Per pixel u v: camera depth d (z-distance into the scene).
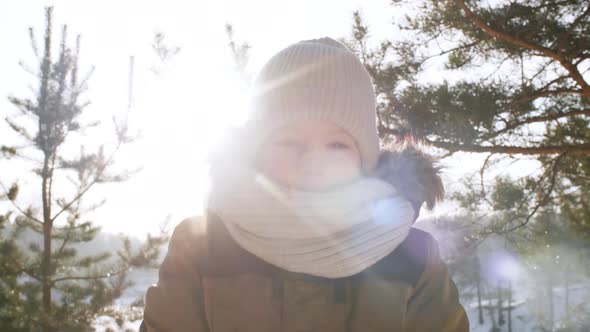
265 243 0.89
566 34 4.93
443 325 0.97
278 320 0.90
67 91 8.44
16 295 7.65
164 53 5.97
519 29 4.92
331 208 0.88
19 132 8.15
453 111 4.49
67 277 8.21
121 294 8.23
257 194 0.90
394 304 0.93
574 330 13.59
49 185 8.44
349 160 0.98
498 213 5.72
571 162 5.97
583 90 5.03
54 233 8.45
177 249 1.00
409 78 5.23
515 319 35.84
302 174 0.96
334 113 0.99
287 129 1.00
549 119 5.09
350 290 0.93
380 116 4.77
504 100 4.82
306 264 0.88
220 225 0.97
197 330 0.93
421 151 1.10
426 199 1.05
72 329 7.68
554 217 6.16
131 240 8.53
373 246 0.89
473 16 4.98
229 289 0.92
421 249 1.00
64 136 8.41
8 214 8.20
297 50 1.04
